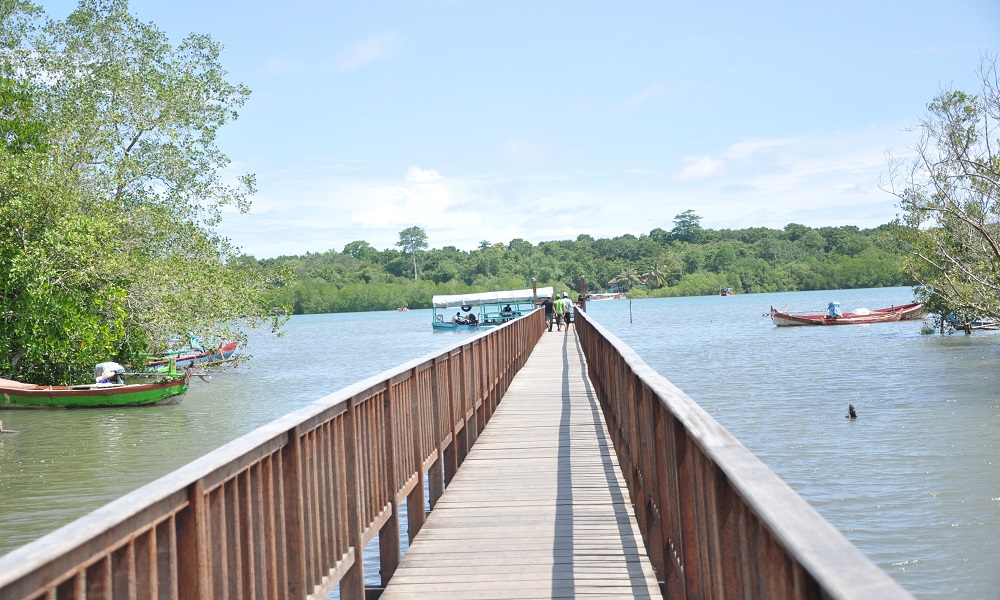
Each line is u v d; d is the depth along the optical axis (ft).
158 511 7.33
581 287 135.64
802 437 53.11
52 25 88.89
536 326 93.09
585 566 16.20
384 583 16.93
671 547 13.41
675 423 11.24
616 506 20.76
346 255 602.85
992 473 40.75
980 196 77.05
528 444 29.96
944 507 35.83
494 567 16.31
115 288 73.56
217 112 91.25
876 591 3.73
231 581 9.14
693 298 572.51
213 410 72.74
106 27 88.99
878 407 64.23
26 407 72.79
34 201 69.15
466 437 28.12
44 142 79.77
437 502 21.97
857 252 546.67
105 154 81.41
